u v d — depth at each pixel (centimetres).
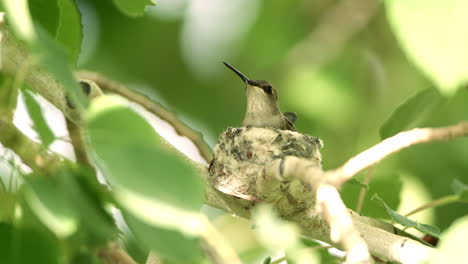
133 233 311
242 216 703
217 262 398
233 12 1394
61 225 320
